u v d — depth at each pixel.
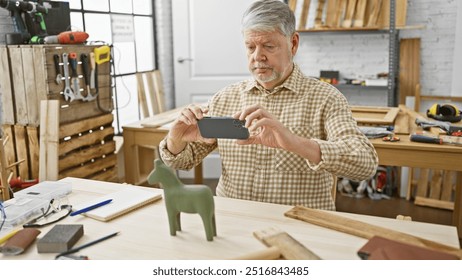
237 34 3.96
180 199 1.04
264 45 1.42
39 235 1.09
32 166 2.22
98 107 2.51
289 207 1.24
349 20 3.91
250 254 0.94
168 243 1.03
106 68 2.54
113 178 2.70
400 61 4.05
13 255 0.99
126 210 1.22
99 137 2.53
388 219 1.14
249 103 1.59
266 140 1.32
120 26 3.66
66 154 2.30
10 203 1.27
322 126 1.52
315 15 4.26
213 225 1.05
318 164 1.28
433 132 2.47
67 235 1.03
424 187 3.41
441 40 3.95
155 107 3.66
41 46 2.10
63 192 1.38
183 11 3.97
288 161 1.50
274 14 1.38
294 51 1.53
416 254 0.89
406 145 2.26
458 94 3.88
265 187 1.52
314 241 1.03
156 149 3.49
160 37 4.20
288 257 0.94
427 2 3.93
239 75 4.04
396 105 4.16
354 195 3.61
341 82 4.16
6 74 2.18
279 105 1.55
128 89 3.84
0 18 2.35
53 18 2.45
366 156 1.31
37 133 2.19
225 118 1.25
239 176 1.55
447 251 0.94
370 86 3.92
